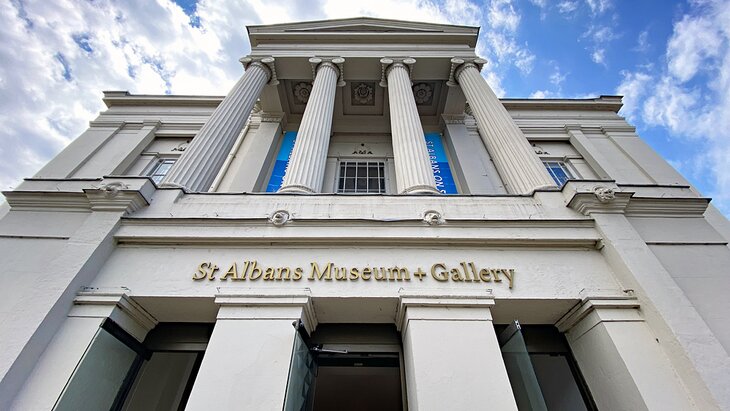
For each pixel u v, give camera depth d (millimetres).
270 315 4422
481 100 9180
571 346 5039
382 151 11617
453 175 10453
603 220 5469
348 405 8766
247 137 11578
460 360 4055
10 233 5211
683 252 5246
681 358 3992
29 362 3865
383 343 5062
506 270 4992
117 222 5289
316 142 7797
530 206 5898
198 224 5371
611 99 13984
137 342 4875
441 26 11883
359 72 10984
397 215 5660
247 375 3908
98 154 11492
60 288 4383
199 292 4648
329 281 4812
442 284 4820
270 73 10734
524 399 4199
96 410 4133
